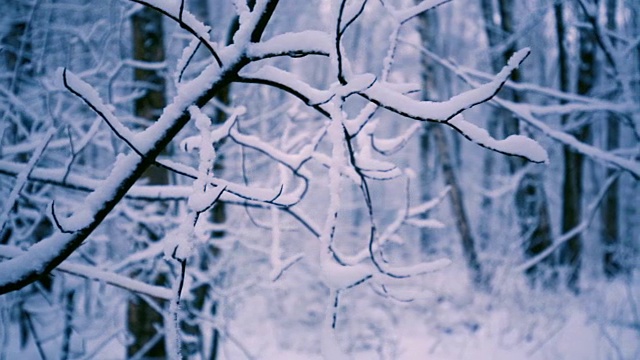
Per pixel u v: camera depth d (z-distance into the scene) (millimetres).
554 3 4516
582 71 6211
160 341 4582
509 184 8414
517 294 7023
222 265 4574
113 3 3488
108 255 4285
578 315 6977
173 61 4930
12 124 3770
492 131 10312
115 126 1457
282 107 5008
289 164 2205
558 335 6465
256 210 4727
